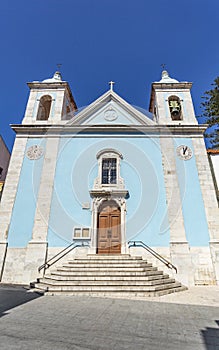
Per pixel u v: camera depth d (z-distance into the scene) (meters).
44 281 8.38
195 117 14.16
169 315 4.96
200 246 10.17
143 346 3.28
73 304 5.80
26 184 11.66
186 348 3.24
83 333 3.73
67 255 9.94
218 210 10.95
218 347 3.28
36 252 9.99
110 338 3.55
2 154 16.58
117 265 8.82
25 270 9.73
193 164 12.16
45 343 3.29
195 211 10.93
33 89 15.64
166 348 3.22
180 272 9.52
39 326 4.04
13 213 10.99
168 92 15.43
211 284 9.43
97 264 8.93
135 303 6.07
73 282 7.70
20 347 3.13
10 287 8.38
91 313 4.96
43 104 15.88
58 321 4.35
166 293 7.51
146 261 9.62
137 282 7.70
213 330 4.02
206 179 11.73
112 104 13.88
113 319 4.55
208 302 6.36
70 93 16.62
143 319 4.61
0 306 5.51
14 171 12.09
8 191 11.53
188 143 12.84
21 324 4.14
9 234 10.55
